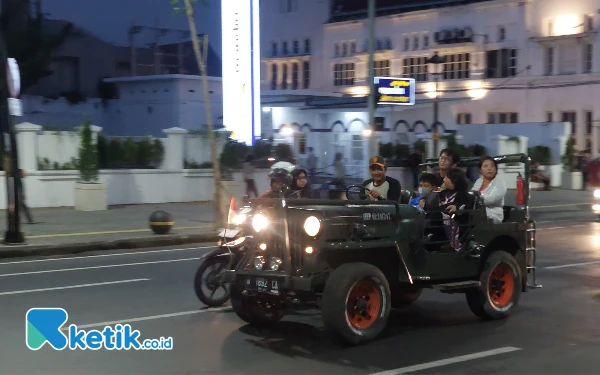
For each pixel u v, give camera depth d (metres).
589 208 27.66
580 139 40.44
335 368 7.13
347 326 7.71
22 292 10.80
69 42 42.50
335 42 49.56
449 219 8.73
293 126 38.94
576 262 14.21
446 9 44.59
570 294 10.94
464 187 9.20
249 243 9.00
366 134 32.09
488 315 9.10
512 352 7.76
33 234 16.81
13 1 34.88
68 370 7.02
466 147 33.78
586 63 40.44
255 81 32.59
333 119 39.59
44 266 13.54
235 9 32.56
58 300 10.22
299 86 51.91
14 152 15.18
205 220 20.44
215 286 9.71
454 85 44.72
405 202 9.22
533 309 9.90
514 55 42.69
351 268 7.75
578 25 40.09
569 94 40.69
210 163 26.30
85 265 13.66
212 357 7.49
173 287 11.28
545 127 38.03
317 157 34.12
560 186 36.34
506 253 9.30
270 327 8.79
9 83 15.20
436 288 8.63
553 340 8.27
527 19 41.91
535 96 42.00
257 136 32.59
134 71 44.69
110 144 24.45
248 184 24.59
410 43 46.47
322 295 7.81
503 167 33.53
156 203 24.77
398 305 10.05
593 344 8.11
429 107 40.47
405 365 7.24
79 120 40.09
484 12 43.47
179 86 38.00
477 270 9.05
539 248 16.39
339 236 7.73
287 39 52.41
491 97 43.53
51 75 41.03
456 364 7.29
